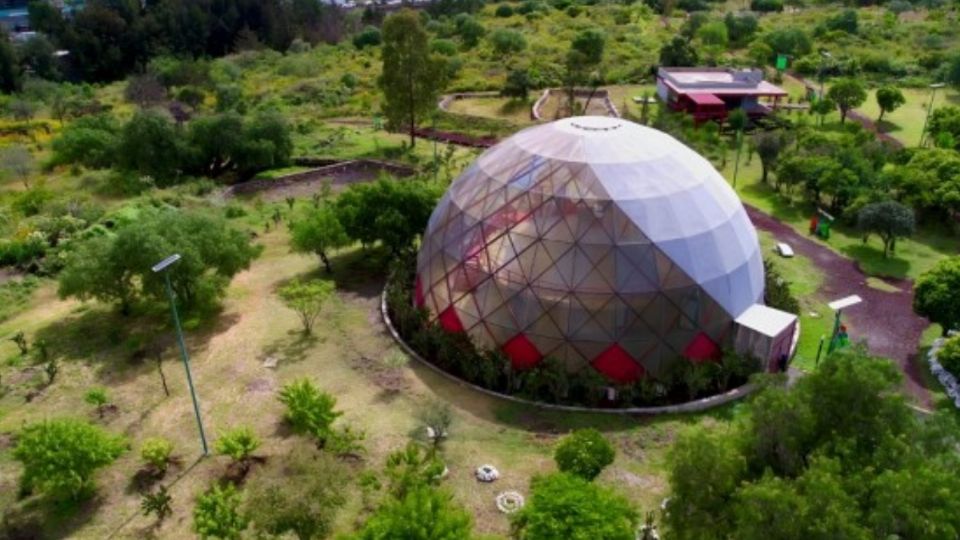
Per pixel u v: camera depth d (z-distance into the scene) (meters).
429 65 70.81
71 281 39.31
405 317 38.59
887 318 42.06
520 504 27.42
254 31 144.75
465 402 33.72
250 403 33.91
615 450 29.95
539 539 21.97
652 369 33.88
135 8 139.00
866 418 19.50
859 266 48.44
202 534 24.77
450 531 21.67
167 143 67.31
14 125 87.25
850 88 75.62
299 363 36.94
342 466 27.14
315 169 68.75
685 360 33.72
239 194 64.06
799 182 58.38
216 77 106.50
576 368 33.84
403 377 35.66
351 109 88.50
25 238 51.41
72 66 129.88
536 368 33.56
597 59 93.56
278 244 52.00
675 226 34.56
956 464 19.05
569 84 87.62
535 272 33.94
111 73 132.62
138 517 27.53
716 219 36.22
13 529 27.09
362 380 35.44
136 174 65.81
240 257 42.03
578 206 34.44
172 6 140.12
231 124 68.62
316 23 150.12
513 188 36.31
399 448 30.50
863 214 48.75
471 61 101.62
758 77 82.56
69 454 27.11
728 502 19.69
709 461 19.77
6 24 164.38
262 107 90.25
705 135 71.12
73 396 34.81
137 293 42.78
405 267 44.31
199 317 41.53
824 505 17.08
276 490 24.19
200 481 29.25
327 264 46.69
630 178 35.38
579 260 33.50
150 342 39.25
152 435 31.94
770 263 44.66
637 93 89.75
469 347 35.41
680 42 94.62
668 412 32.84
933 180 54.62
